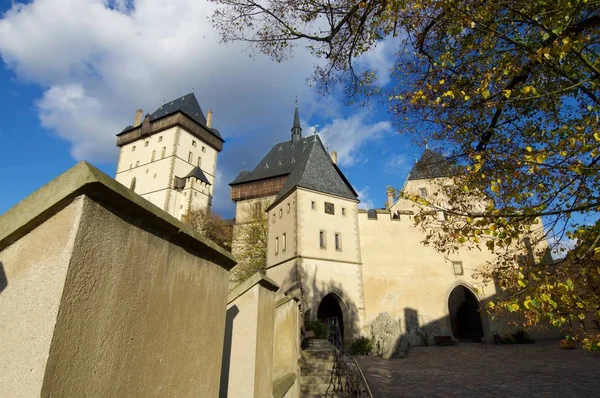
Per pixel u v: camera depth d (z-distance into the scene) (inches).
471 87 276.7
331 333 620.1
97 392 57.1
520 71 227.1
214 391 105.2
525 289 178.5
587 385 450.3
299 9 298.4
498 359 696.4
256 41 313.3
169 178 2287.2
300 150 1961.1
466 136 298.5
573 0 171.8
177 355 85.0
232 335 154.2
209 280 106.2
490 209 197.0
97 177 57.8
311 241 1002.7
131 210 67.9
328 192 1086.4
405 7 248.5
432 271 1064.2
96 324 58.0
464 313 1251.8
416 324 1007.6
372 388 456.8
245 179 1932.8
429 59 304.2
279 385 225.0
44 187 59.5
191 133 2539.4
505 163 220.1
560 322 176.6
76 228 54.5
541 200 221.3
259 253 1476.4
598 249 159.3
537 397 406.6
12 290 55.6
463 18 215.5
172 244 85.6
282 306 309.3
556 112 263.1
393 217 1175.0
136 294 69.5
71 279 52.7
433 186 1198.3
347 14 285.3
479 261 1070.4
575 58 228.8
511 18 229.3
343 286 998.4
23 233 58.3
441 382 496.1
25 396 47.4
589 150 179.0
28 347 50.1
